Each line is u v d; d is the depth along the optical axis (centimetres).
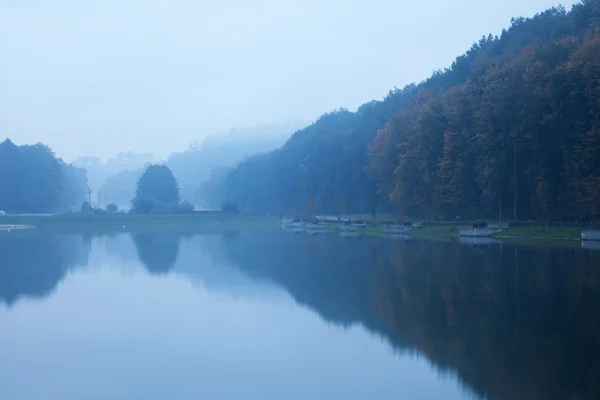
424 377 2119
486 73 8738
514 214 8056
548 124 7062
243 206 19412
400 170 9744
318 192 15438
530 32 12056
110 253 6731
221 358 2412
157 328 2922
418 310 3175
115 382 2131
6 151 16838
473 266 4691
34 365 2341
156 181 17112
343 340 2639
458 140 8612
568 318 2850
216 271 4966
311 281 4294
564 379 2022
